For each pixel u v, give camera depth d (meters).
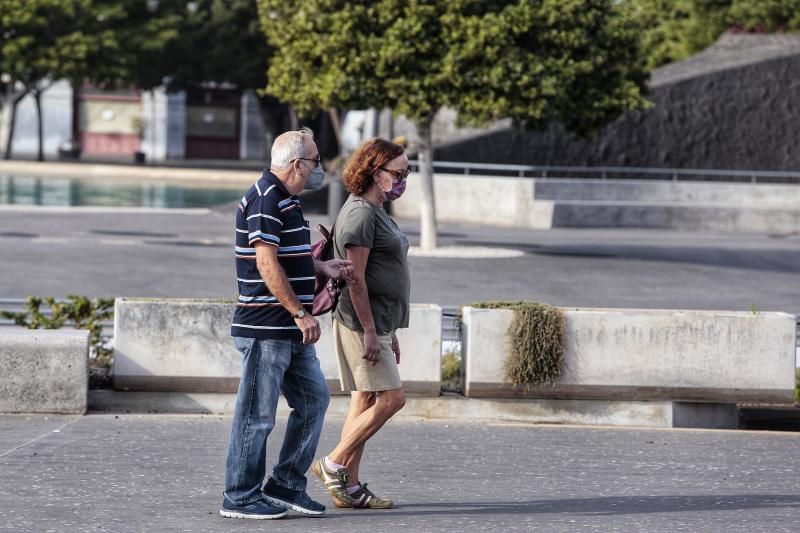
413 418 25.97
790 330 26.19
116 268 50.84
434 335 26.06
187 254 56.75
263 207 16.80
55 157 178.62
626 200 86.06
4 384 25.17
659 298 47.44
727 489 20.30
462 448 23.28
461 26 54.72
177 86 164.00
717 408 26.83
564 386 26.11
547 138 91.88
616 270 55.66
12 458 21.27
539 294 47.28
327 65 56.97
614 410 26.27
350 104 56.66
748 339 26.19
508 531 17.20
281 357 17.17
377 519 17.80
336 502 18.42
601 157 92.88
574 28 57.22
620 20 59.12
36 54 142.62
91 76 147.75
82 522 17.22
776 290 50.75
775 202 88.25
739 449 23.78
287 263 17.00
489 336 25.97
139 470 20.66
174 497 18.88
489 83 55.34
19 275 47.72
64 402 25.33
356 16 55.53
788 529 17.56
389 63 55.03
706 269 57.25
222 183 131.00
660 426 26.31
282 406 26.17
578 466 21.95
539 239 71.31
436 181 87.56
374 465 21.69
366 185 17.89
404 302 18.22
